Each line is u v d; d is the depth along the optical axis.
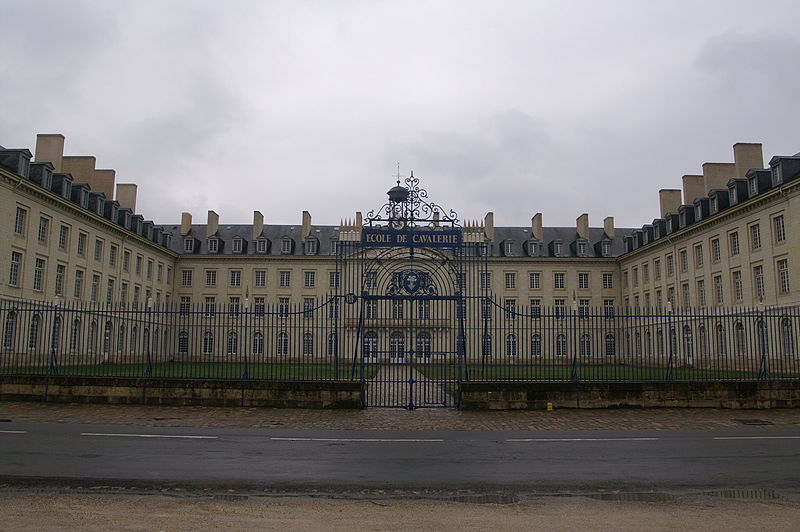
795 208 33.22
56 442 11.08
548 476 8.73
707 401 17.00
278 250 61.59
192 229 64.06
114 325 44.12
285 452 10.41
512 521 6.51
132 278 49.03
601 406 16.75
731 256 39.81
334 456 10.10
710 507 7.12
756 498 7.55
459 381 16.83
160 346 47.44
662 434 12.88
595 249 62.41
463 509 6.97
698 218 44.44
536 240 62.03
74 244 39.72
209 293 59.72
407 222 18.20
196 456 9.93
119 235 46.34
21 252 34.03
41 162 36.75
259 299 59.69
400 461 9.74
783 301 34.19
